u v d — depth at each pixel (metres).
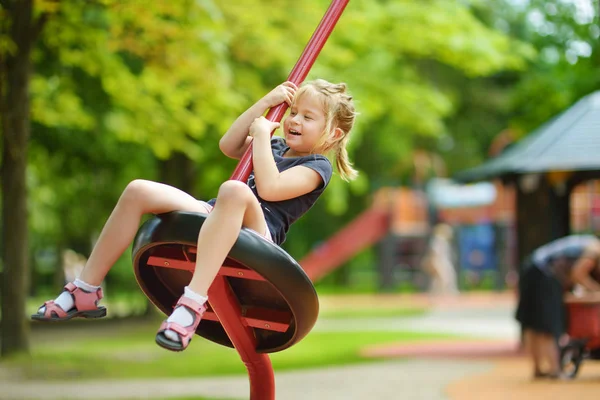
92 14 14.02
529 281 12.14
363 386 11.60
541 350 12.07
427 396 10.59
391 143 35.59
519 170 14.66
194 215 3.68
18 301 14.48
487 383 11.74
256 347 4.31
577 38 17.98
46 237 34.78
